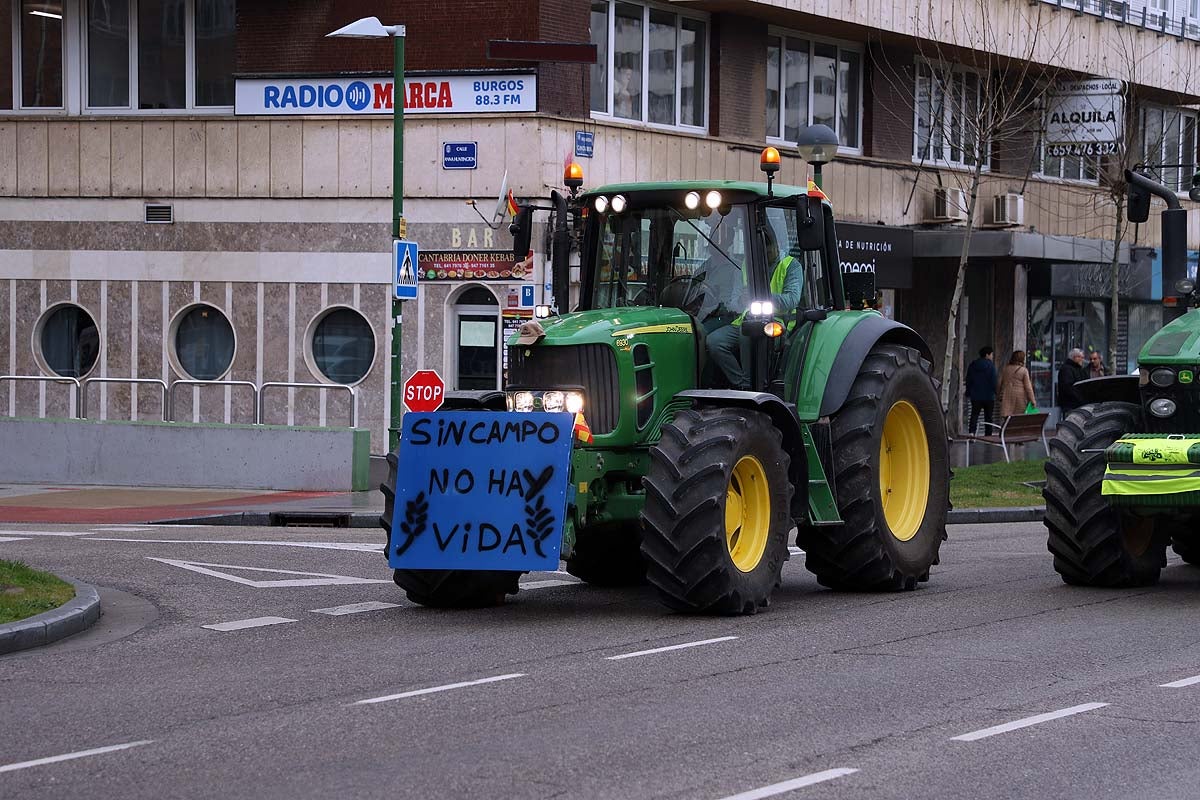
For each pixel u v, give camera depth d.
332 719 8.84
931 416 14.62
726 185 13.40
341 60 28.77
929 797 7.20
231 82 29.91
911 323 38.03
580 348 12.50
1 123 30.22
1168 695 9.39
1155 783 7.45
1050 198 38.59
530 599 13.73
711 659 10.62
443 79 28.19
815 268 14.23
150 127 29.67
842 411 13.80
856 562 13.69
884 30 32.56
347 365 29.27
